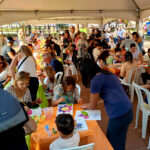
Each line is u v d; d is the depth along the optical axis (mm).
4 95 1017
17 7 4504
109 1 4832
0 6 4297
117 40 11148
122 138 1792
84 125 1765
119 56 5418
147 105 2742
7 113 956
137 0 4832
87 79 1676
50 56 4125
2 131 929
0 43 12625
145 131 2627
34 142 1581
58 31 16062
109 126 1754
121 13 5527
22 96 2268
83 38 6383
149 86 3004
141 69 3932
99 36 9148
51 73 3361
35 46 8211
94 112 2033
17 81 2111
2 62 3416
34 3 4430
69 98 2451
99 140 1553
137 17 5613
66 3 4723
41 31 15414
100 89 1621
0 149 964
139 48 5141
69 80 2375
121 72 4027
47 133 1653
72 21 10164
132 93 3859
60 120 1398
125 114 1632
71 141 1401
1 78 3477
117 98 1611
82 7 5109
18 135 1026
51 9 5016
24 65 2920
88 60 1678
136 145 2508
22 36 9391
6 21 4695
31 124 1305
